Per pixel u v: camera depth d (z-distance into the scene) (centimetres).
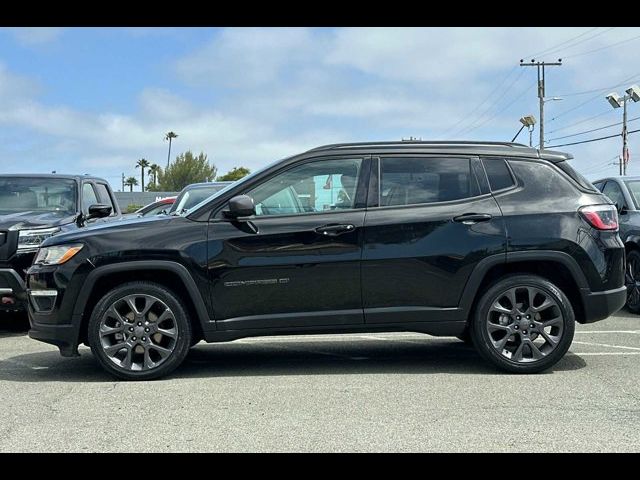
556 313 588
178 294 596
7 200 959
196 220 592
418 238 587
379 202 596
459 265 586
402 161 607
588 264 591
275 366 644
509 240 587
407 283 587
